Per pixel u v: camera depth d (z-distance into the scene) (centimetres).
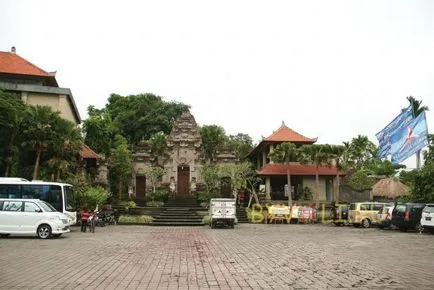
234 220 3294
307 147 4322
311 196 4712
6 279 1073
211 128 6569
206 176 4850
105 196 3681
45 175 3347
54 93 3909
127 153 5106
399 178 5250
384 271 1222
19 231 2200
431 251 1720
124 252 1662
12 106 3138
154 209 4225
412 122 4062
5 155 3244
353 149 4628
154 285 1012
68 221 2325
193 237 2417
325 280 1081
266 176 4762
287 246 1920
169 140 5412
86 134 5153
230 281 1066
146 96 7038
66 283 1027
